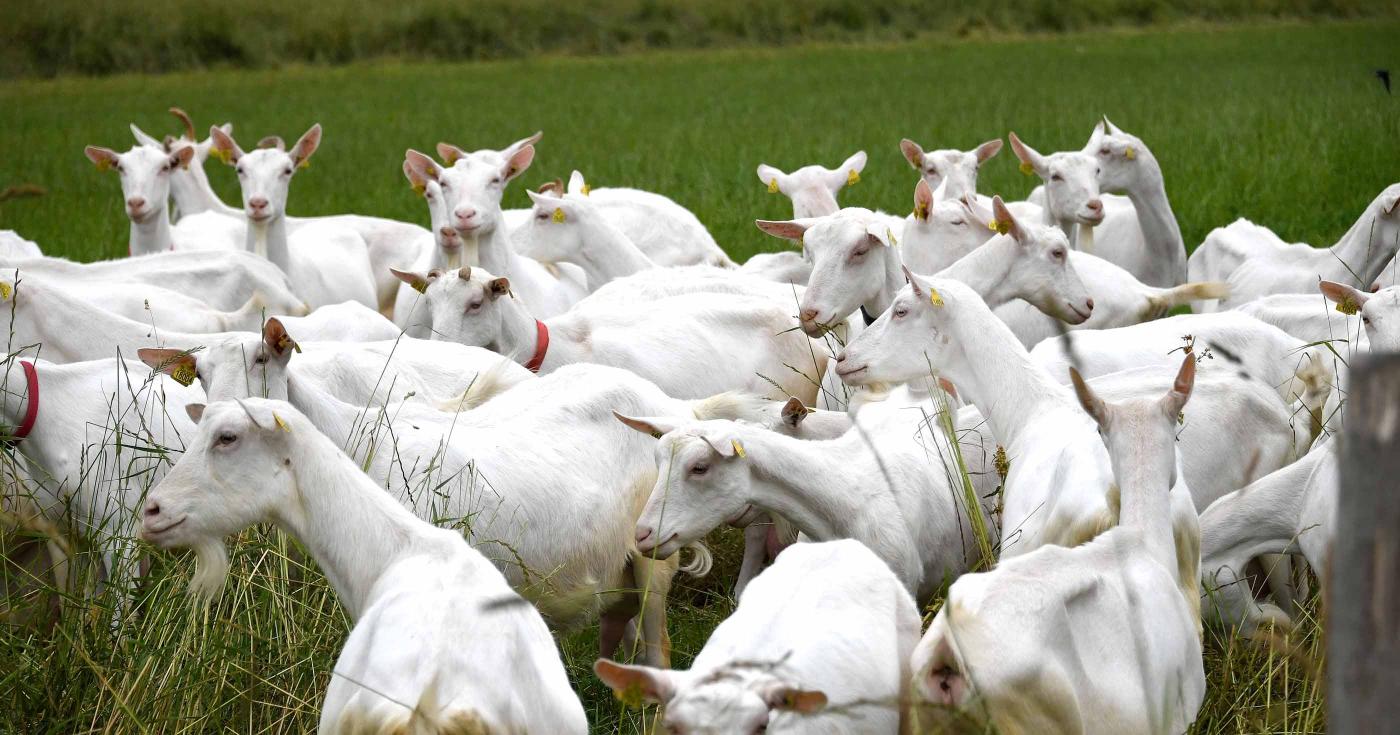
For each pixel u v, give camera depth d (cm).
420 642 425
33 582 621
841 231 808
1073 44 4200
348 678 438
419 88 3541
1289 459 677
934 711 426
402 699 413
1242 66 3238
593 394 646
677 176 1911
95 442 649
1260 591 647
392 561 479
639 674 405
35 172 2211
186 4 4506
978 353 627
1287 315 821
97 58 4125
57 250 1509
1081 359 742
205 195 1455
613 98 3183
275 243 1182
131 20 4281
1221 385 676
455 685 412
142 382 673
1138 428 498
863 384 649
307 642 552
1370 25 4403
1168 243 1163
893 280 818
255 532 598
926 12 4856
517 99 3219
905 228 950
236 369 593
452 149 1142
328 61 4394
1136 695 446
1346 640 261
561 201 1065
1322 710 499
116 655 541
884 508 607
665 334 835
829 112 2719
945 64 3731
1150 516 488
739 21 4756
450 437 600
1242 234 1090
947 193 1177
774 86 3347
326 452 496
